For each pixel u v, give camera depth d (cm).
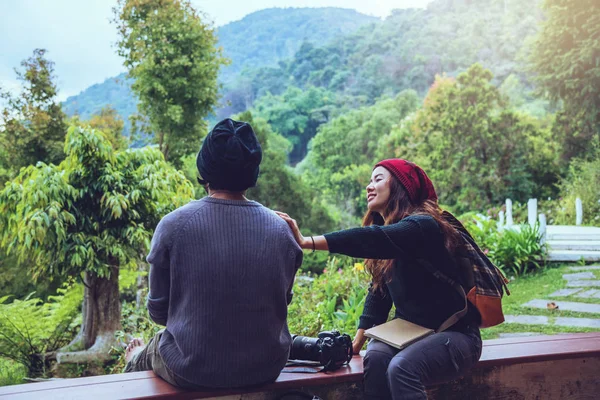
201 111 1606
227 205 203
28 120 1476
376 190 238
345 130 5534
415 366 213
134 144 1644
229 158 200
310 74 10544
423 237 219
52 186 627
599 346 280
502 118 2042
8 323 732
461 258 229
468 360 227
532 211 976
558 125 2055
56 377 707
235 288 196
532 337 298
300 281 826
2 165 1497
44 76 1493
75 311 881
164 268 198
